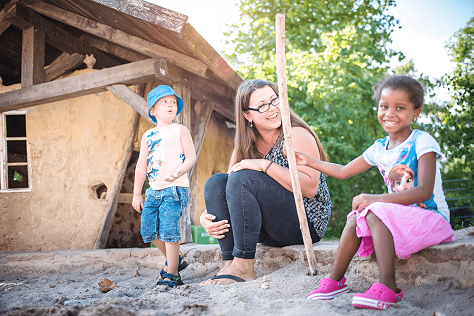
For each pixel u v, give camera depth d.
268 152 2.86
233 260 2.58
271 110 2.79
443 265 2.03
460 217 9.12
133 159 7.34
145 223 3.12
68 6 5.32
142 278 3.71
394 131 2.14
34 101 5.65
